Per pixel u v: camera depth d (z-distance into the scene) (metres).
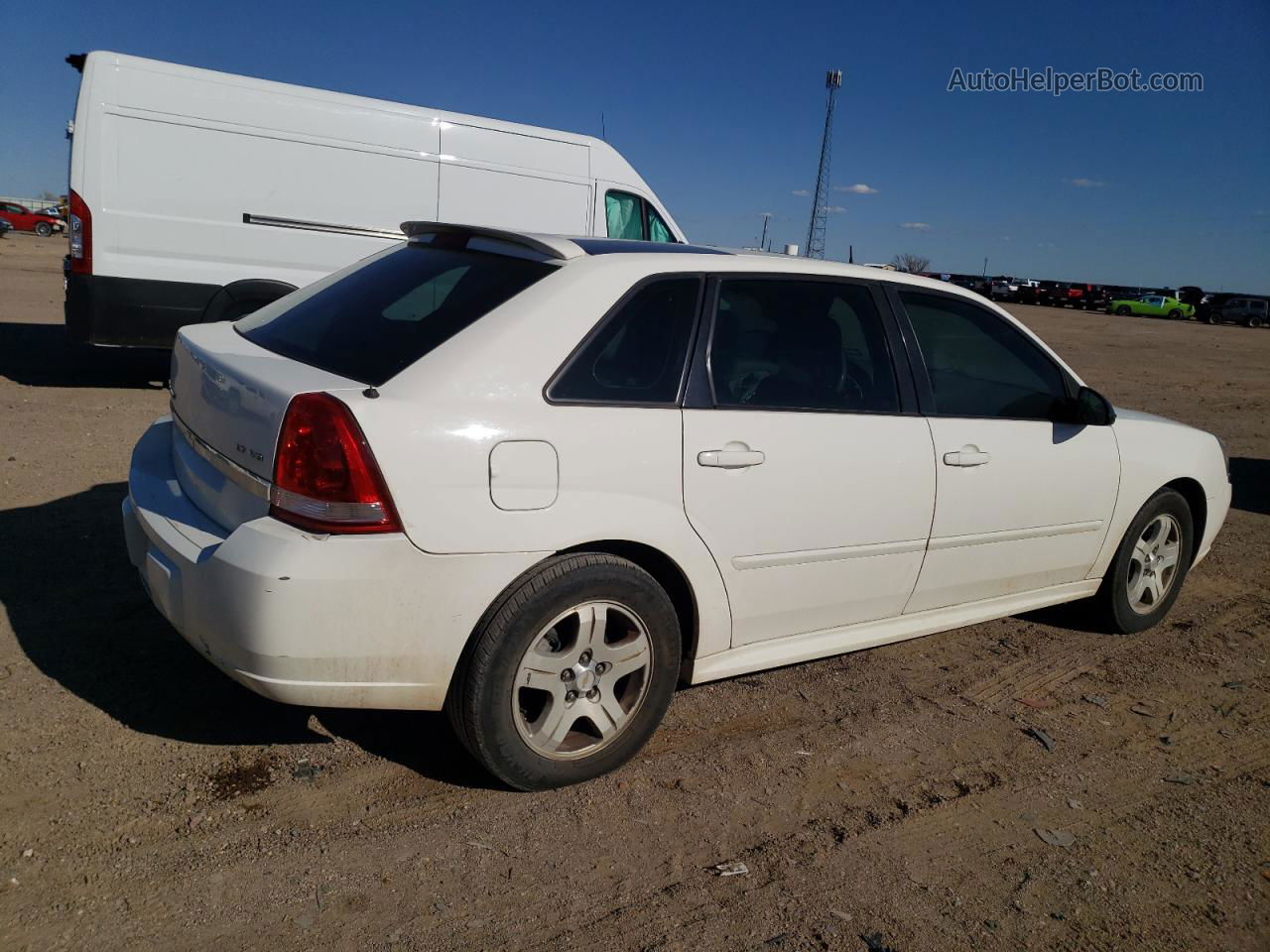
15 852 2.59
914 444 3.71
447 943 2.40
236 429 2.85
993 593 4.22
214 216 8.61
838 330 3.66
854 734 3.63
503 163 9.74
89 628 3.90
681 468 3.12
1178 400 14.86
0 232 44.22
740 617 3.40
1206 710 4.05
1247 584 5.79
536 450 2.84
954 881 2.81
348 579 2.61
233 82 8.59
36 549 4.68
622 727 3.16
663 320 3.21
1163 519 4.79
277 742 3.24
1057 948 2.56
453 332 2.91
